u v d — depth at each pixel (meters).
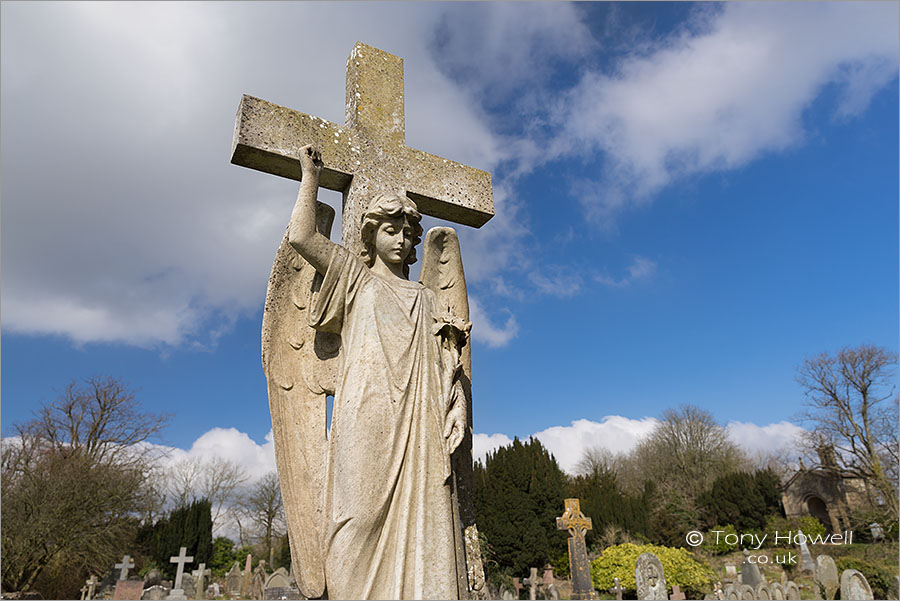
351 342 3.22
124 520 24.83
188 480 39.03
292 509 3.14
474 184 4.43
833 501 33.75
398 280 3.50
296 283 3.51
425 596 2.73
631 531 32.59
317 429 3.34
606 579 23.97
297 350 3.45
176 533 31.70
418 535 2.85
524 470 30.33
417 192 4.10
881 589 18.64
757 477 33.97
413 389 3.14
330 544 2.85
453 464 3.30
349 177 3.87
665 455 44.16
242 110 3.55
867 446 30.02
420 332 3.30
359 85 4.14
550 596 21.92
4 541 19.95
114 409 28.06
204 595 26.11
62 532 21.41
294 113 3.75
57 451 25.47
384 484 2.89
